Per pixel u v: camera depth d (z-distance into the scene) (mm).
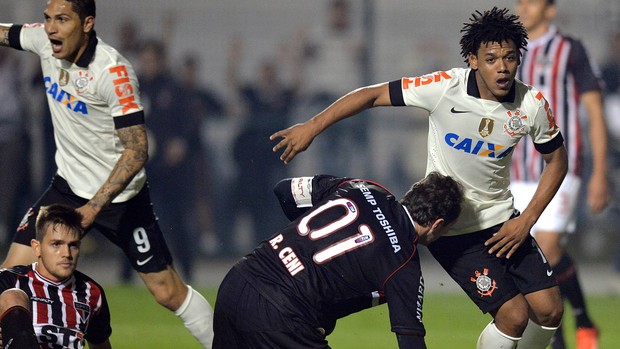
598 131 29484
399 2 51969
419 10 52000
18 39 21312
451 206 18125
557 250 27641
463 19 52031
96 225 21469
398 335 16891
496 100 19594
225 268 47594
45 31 20172
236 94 49656
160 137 44000
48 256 17953
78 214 18344
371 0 51781
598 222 49062
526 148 29484
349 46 51656
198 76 51625
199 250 47625
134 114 20156
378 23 51938
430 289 42062
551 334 21172
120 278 41688
